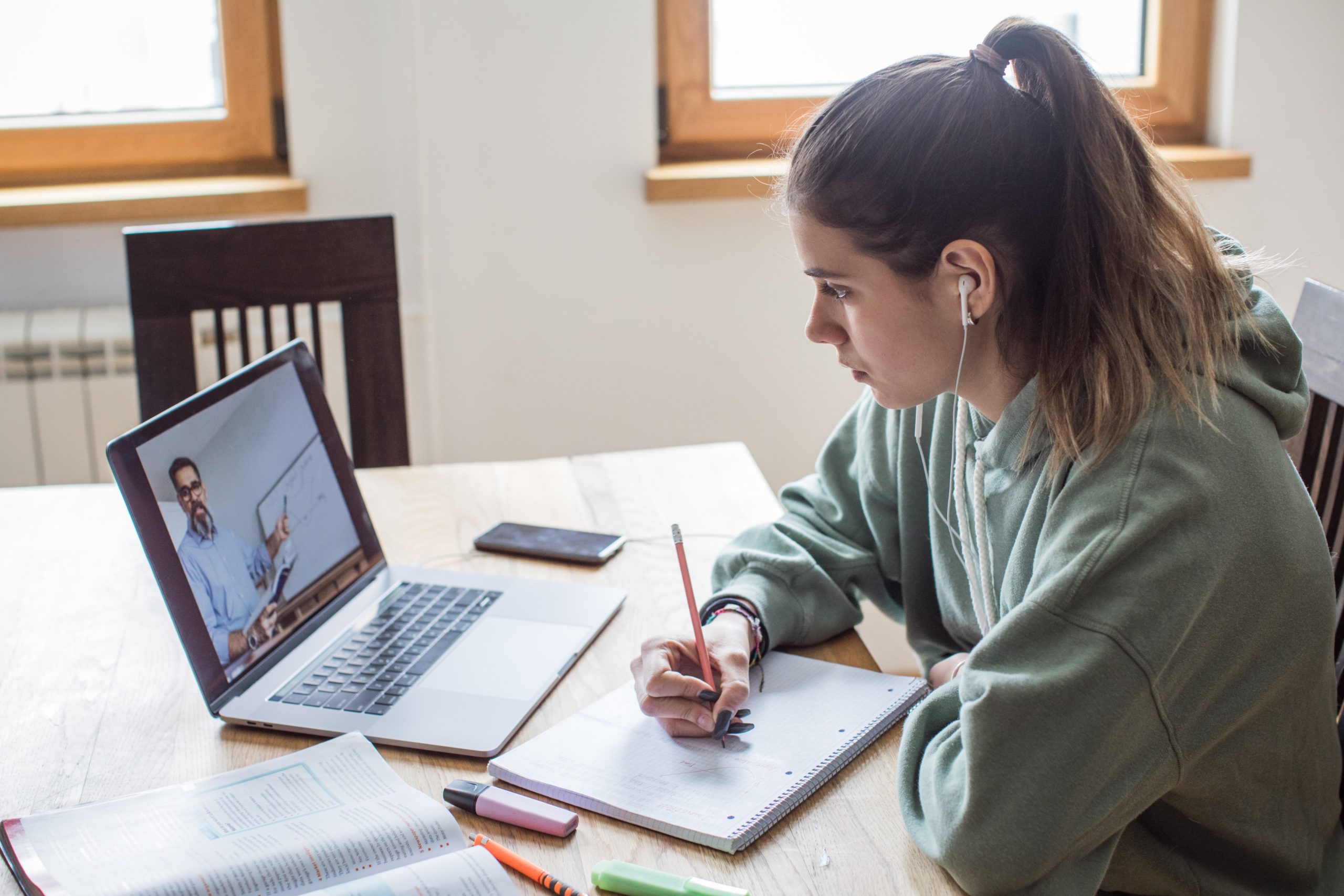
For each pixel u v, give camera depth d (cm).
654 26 212
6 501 135
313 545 106
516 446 229
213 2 214
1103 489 76
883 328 84
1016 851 69
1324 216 232
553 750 84
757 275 227
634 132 216
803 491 120
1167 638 71
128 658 102
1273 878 84
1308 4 221
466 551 123
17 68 210
